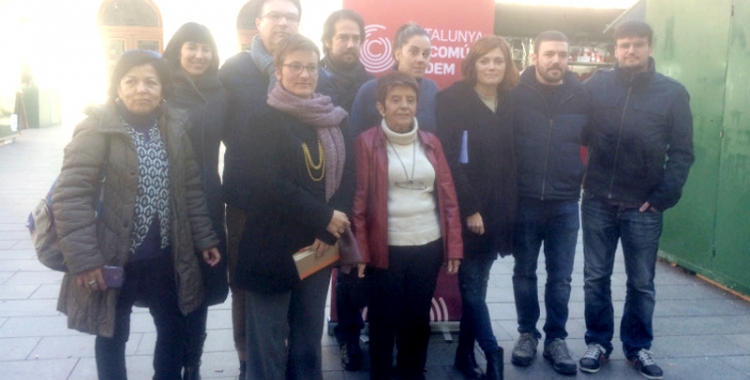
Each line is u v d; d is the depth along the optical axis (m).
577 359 4.22
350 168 3.32
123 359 3.22
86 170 2.92
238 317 3.73
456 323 4.54
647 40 3.85
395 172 3.46
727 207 5.48
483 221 3.73
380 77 3.54
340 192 3.29
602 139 3.98
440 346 4.38
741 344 4.48
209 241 3.29
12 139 14.77
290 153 3.07
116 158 2.97
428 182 3.53
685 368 4.12
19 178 10.16
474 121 3.70
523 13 10.34
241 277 3.12
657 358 4.26
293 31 3.66
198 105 3.45
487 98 3.80
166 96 3.34
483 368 4.05
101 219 2.98
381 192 3.45
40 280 5.46
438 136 3.76
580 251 6.95
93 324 2.99
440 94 3.81
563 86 3.94
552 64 3.83
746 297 5.36
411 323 3.64
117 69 3.05
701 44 5.81
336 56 3.94
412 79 3.48
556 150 3.91
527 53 11.01
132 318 4.71
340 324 4.11
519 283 4.14
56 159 12.29
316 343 3.29
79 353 4.13
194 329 3.52
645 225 3.93
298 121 3.12
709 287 5.68
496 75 3.68
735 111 5.39
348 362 4.02
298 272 3.10
